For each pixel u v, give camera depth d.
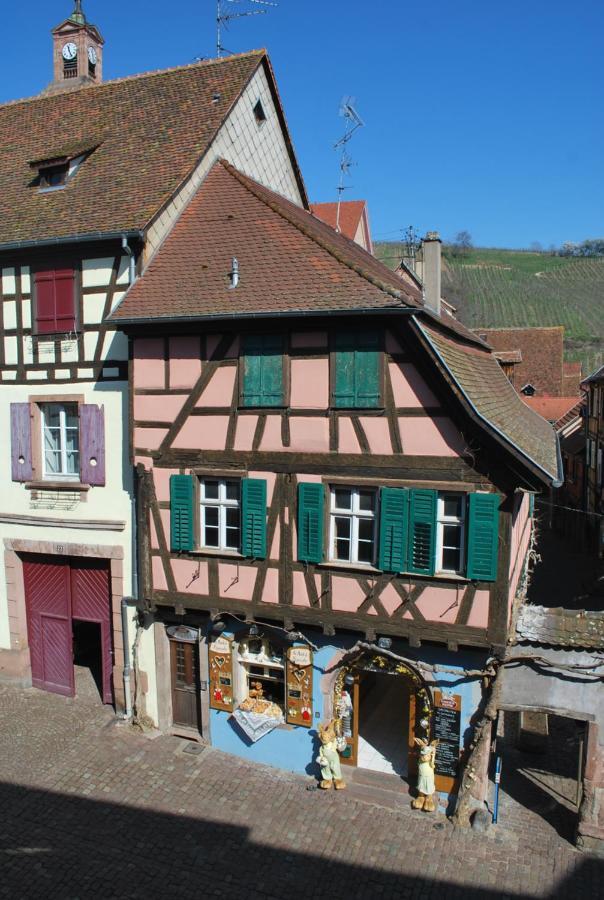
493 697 10.07
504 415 11.96
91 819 10.38
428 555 9.94
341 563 10.57
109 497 12.73
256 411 10.74
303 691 11.38
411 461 9.95
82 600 13.80
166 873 9.30
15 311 13.14
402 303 9.49
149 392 11.42
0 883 8.98
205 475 11.22
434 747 10.59
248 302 10.50
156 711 12.79
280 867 9.45
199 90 15.09
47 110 16.72
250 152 15.47
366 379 10.06
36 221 13.12
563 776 11.80
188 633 12.27
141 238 11.79
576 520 29.45
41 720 13.15
